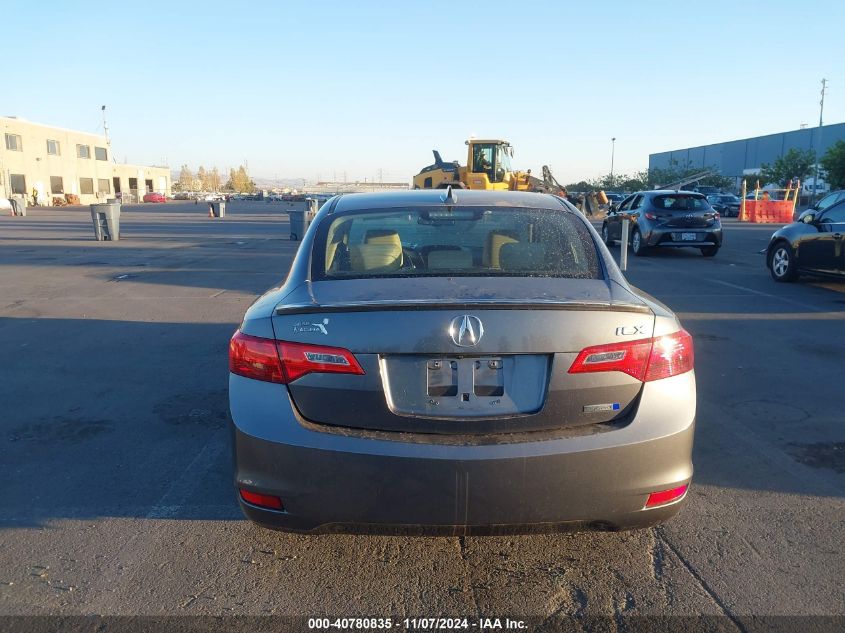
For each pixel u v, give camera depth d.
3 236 24.81
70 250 19.17
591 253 3.58
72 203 74.19
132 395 5.88
